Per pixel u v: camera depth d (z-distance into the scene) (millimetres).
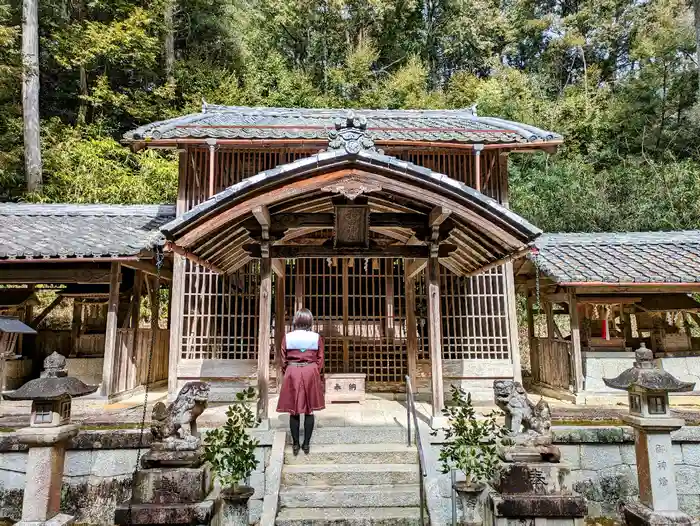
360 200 4793
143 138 6668
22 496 4566
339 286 8039
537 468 3410
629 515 3998
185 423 3596
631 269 6840
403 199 4906
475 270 6211
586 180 14500
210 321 7055
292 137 6707
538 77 20109
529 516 3291
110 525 4598
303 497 4211
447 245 5617
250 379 6945
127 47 15242
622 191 14188
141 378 7996
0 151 12531
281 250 5438
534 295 8586
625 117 17469
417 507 4215
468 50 22297
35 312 11539
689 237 8203
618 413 5609
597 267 6918
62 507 4578
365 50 19328
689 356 7129
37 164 12188
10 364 7359
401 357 7824
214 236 4809
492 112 17422
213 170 6766
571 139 17203
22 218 7770
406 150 7309
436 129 7309
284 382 4691
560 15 23641
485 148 7129
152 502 3338
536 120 17406
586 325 7680
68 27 14609
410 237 6305
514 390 3766
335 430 5055
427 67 21109
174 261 7023
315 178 4324
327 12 20141
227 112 9297
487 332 7188
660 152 16547
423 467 4344
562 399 7273
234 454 3555
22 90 12703
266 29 19938
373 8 20062
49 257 6266
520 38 22750
